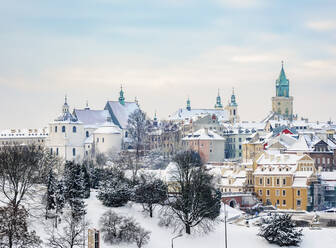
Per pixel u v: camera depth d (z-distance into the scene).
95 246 152.38
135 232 177.62
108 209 197.25
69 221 175.00
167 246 183.12
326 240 196.75
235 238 194.50
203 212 197.75
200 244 188.38
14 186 176.88
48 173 197.88
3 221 149.12
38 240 153.00
